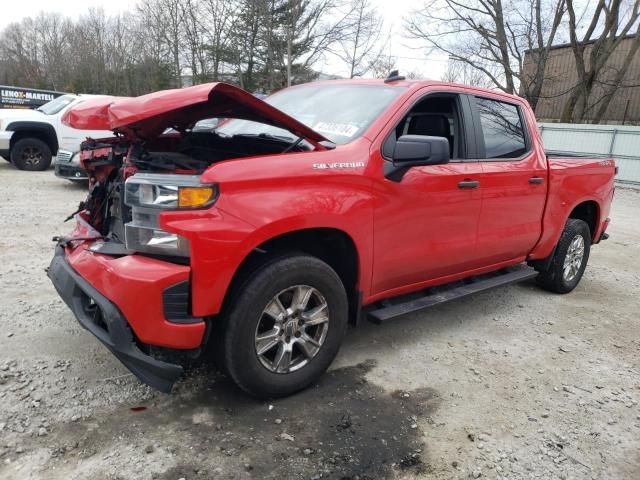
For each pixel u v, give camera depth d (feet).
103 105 10.50
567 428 9.89
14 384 10.01
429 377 11.46
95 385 10.17
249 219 8.81
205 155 10.94
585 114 83.56
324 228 10.02
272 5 99.66
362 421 9.63
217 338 9.38
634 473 8.77
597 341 14.10
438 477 8.33
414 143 10.31
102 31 165.89
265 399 10.04
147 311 8.43
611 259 23.86
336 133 11.26
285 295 9.87
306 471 8.22
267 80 109.60
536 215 15.39
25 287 15.03
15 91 59.52
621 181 58.75
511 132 14.82
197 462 8.25
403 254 11.64
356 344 12.87
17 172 39.14
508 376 11.76
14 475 7.72
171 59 137.39
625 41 89.15
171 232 8.38
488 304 16.49
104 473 7.88
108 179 11.20
